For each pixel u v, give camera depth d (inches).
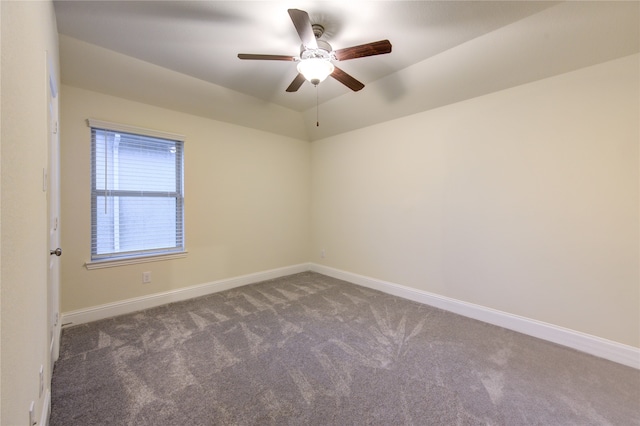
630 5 67.8
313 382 68.6
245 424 55.4
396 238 133.4
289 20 77.9
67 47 86.7
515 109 96.8
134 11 74.0
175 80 110.1
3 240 27.1
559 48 81.4
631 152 77.3
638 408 60.8
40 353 47.1
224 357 78.9
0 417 26.4
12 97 29.8
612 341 79.9
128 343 85.7
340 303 121.8
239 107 134.0
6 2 27.6
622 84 78.0
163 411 58.5
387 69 106.3
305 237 177.0
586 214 84.1
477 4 71.6
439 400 62.6
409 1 70.3
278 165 161.6
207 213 132.6
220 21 78.3
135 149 113.0
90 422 55.2
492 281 103.0
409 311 113.5
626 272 78.3
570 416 58.3
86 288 100.9
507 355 81.3
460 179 111.3
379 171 140.6
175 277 122.8
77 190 98.5
